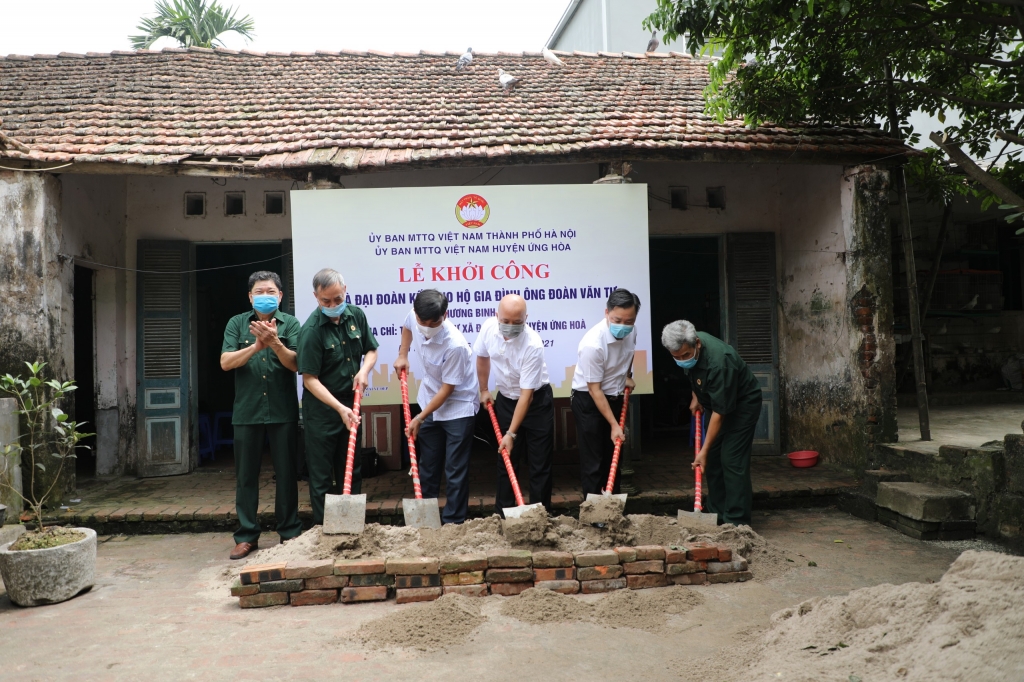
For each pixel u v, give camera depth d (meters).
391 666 3.12
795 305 7.41
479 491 6.27
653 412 9.32
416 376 5.94
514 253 6.07
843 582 4.18
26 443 5.80
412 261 6.02
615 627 3.51
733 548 4.29
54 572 3.98
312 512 5.30
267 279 4.69
